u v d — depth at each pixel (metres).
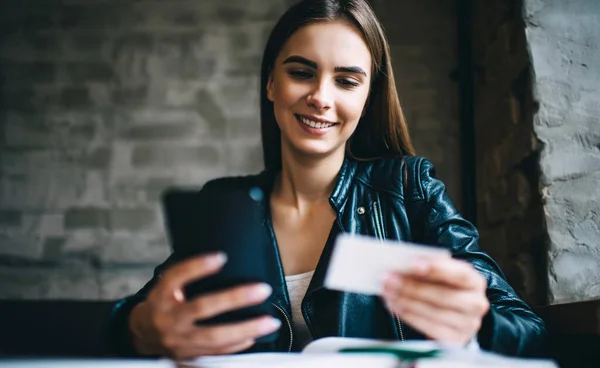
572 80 1.80
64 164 2.89
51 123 2.92
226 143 2.88
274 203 1.60
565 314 1.27
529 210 1.85
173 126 2.90
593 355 1.25
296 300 1.44
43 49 2.97
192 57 2.95
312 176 1.54
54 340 2.00
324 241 1.51
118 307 1.22
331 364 0.84
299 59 1.46
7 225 2.84
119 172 2.88
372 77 1.60
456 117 2.71
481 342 1.07
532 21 1.84
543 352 1.18
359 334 1.37
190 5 2.98
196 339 0.96
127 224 2.83
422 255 0.90
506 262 2.02
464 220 1.50
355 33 1.49
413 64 2.76
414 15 2.80
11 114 2.93
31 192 2.87
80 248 2.81
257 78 2.92
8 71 2.96
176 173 2.87
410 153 1.69
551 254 1.72
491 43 2.23
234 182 1.72
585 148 1.77
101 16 2.99
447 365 0.85
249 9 2.97
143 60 2.96
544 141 1.78
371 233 1.49
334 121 1.47
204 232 1.04
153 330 0.99
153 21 2.98
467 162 2.46
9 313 2.02
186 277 0.96
